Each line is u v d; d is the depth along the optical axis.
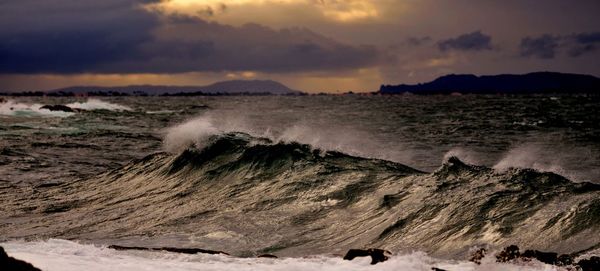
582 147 76.00
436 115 166.50
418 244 25.94
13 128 99.81
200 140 46.97
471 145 78.44
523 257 21.05
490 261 21.39
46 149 69.12
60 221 32.47
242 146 44.72
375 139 86.06
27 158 59.72
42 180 46.97
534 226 25.30
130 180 43.38
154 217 32.81
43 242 25.00
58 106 160.25
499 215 26.61
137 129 107.56
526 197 27.97
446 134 97.50
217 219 31.67
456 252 24.50
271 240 27.91
